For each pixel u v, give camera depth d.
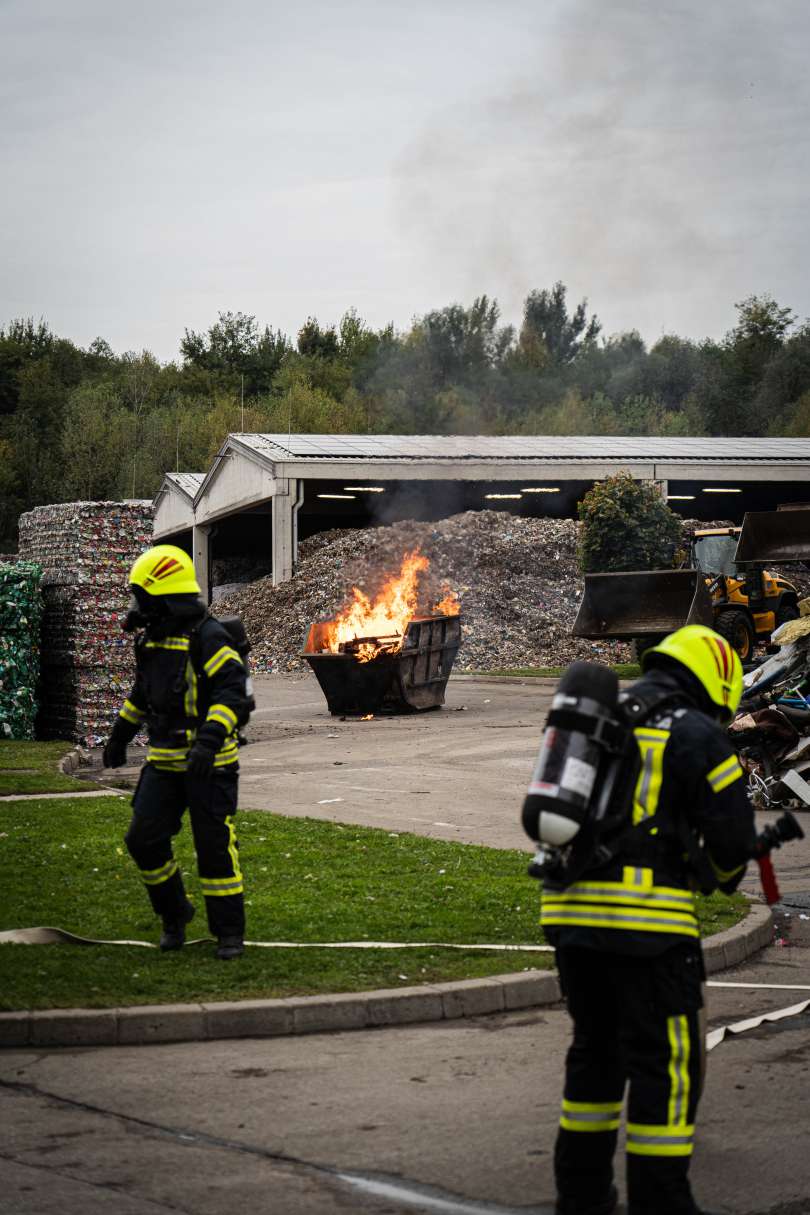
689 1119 4.38
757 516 26.59
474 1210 4.67
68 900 9.25
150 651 7.95
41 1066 6.23
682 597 25.14
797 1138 5.39
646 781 4.51
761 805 14.59
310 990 7.14
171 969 7.49
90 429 87.25
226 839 7.79
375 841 11.66
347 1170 5.01
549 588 41.50
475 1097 5.84
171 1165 5.04
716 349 115.38
